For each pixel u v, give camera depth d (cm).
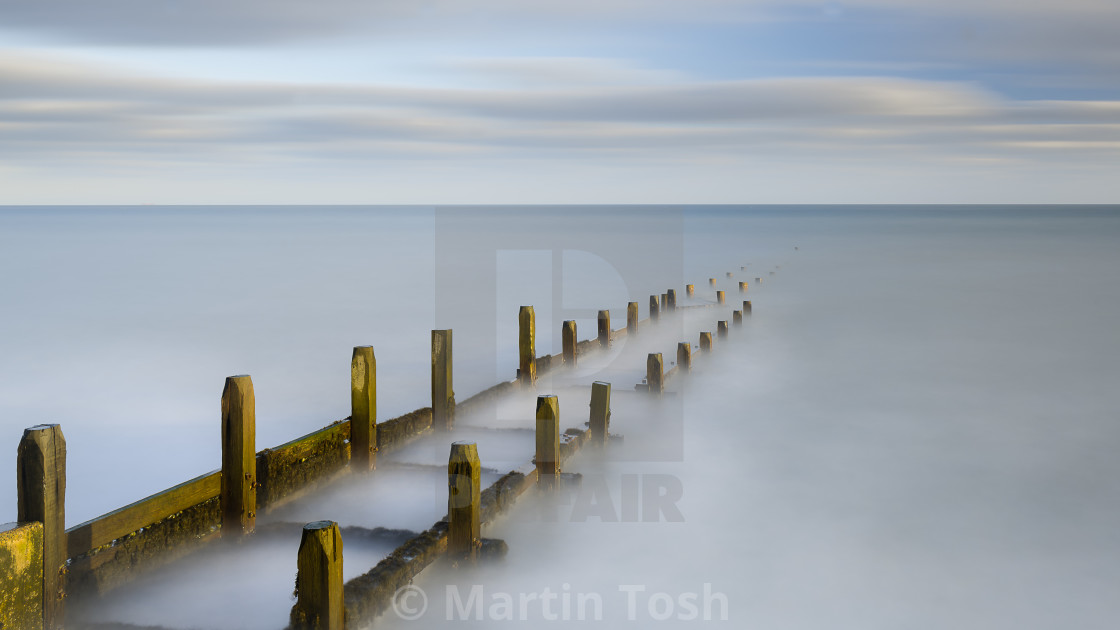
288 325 2453
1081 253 5431
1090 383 1587
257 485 731
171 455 1235
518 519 835
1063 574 773
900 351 1919
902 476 1036
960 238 7544
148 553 612
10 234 8825
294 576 655
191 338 2233
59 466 514
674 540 823
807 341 2033
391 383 1681
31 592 478
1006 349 1966
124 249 6072
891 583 749
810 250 5866
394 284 3619
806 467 1064
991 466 1078
